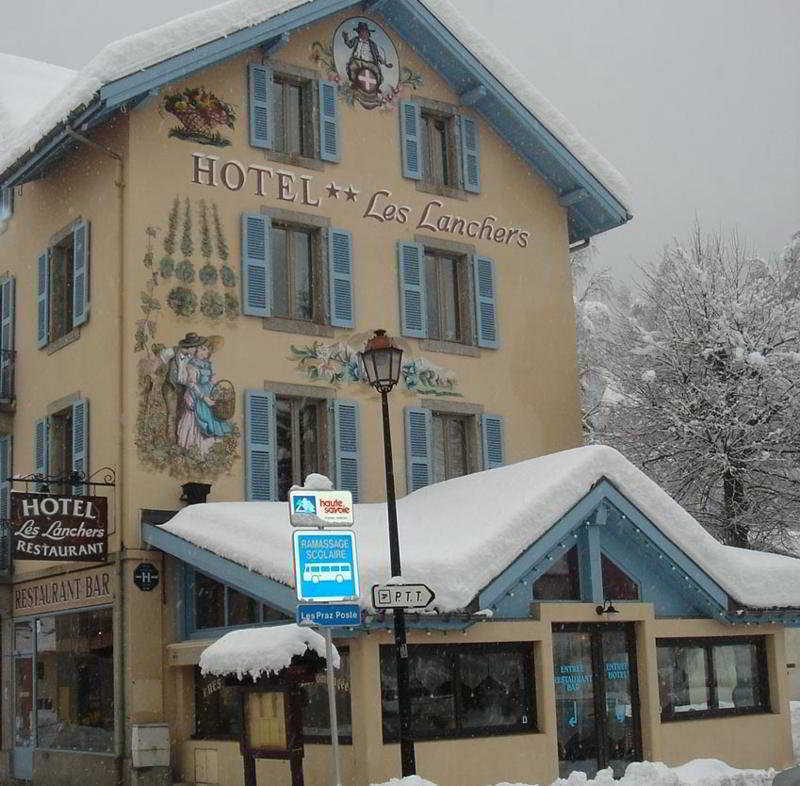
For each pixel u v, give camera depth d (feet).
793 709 73.92
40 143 62.44
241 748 39.63
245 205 64.08
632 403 87.66
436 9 70.33
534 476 53.72
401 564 46.21
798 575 59.93
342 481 63.98
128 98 59.16
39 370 68.13
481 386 70.28
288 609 47.47
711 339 85.30
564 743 52.26
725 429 82.79
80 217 64.59
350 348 65.82
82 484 59.00
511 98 72.28
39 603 65.82
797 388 82.69
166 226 61.52
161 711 57.11
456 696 49.34
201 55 61.57
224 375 61.72
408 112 70.85
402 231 69.26
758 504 83.97
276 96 67.36
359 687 46.60
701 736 56.29
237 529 52.54
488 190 73.26
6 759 67.46
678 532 55.52
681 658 57.36
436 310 70.79
